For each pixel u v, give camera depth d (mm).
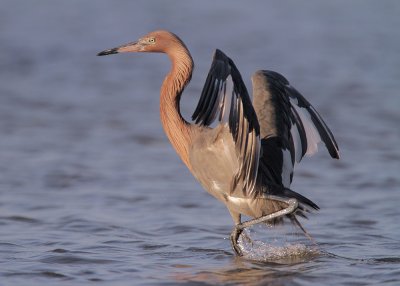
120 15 37500
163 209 13492
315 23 36281
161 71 27625
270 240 11695
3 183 15008
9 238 11453
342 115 21359
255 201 10453
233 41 32344
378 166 16672
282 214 10234
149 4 40469
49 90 24297
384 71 27312
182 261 10383
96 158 17141
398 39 32812
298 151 11016
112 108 22109
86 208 13414
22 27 34281
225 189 10523
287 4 40875
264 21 36594
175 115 10953
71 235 11711
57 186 14930
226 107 9406
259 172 10391
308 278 9477
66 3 40469
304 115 11148
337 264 10195
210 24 35688
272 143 10773
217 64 9539
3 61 28344
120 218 12820
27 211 13141
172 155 17719
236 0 41656
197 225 12492
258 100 11109
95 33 33438
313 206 10328
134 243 11328
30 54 29422
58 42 31484
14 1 40594
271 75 11312
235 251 10719
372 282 9273
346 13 38750
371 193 14625
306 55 29875
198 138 10523
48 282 9289
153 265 10133
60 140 18609
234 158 10172
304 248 11031
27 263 10102
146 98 23547
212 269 9953
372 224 12523
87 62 28656
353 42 32312
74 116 21109
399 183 15320
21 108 21844
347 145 18453
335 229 12242
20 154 17250
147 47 11484
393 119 20891
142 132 19578
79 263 10172
